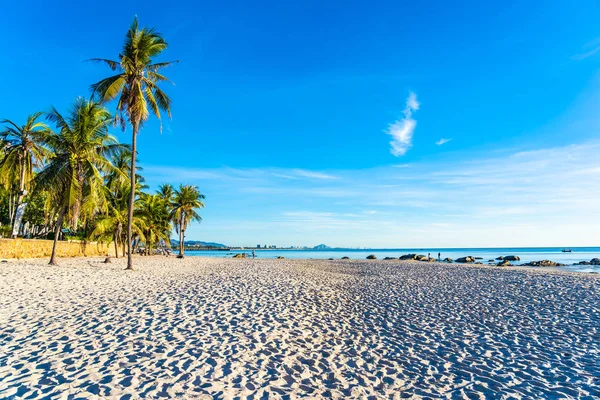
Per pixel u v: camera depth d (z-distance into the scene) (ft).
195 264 98.07
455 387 17.17
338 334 25.80
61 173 61.62
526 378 18.42
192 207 145.79
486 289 50.16
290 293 42.68
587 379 18.34
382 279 63.62
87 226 108.68
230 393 15.55
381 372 18.88
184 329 25.22
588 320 31.12
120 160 107.55
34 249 82.07
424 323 29.71
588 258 229.04
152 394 15.10
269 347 22.17
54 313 28.50
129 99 65.21
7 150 78.23
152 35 66.44
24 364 17.95
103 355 19.57
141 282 49.11
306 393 15.97
